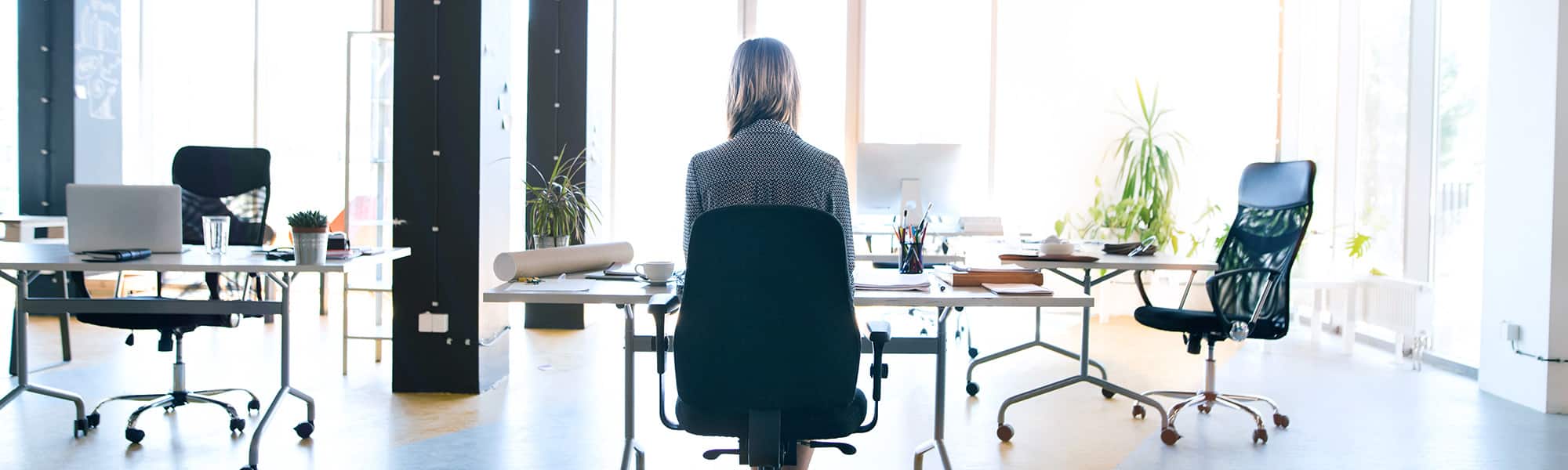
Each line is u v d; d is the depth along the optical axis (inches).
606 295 86.4
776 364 73.3
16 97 238.2
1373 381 174.1
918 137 262.8
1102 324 246.5
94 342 201.5
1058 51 261.4
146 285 251.3
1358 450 128.9
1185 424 142.9
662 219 260.1
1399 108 206.5
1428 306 187.2
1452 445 131.8
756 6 257.4
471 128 154.9
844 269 72.5
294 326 228.1
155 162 268.7
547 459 122.1
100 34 244.5
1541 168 149.8
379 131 180.7
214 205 154.3
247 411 143.9
